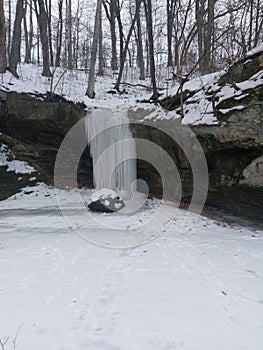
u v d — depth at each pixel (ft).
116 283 13.83
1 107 32.71
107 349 9.21
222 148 26.99
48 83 40.47
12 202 31.50
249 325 10.63
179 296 12.62
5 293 12.73
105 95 43.04
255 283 13.97
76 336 9.86
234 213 27.89
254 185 25.31
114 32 61.98
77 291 13.00
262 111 23.89
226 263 16.43
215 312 11.41
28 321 10.69
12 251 17.97
